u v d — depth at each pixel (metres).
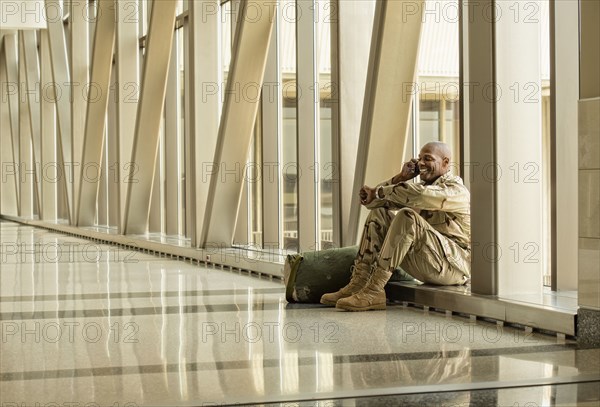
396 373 4.17
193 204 12.22
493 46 6.09
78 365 4.46
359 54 8.19
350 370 4.25
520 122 6.15
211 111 12.22
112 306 7.04
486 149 6.12
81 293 8.03
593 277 4.95
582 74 5.11
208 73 12.16
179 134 15.21
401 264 6.75
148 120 14.58
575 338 5.11
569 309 5.26
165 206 15.50
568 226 6.03
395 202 6.55
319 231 9.88
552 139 5.96
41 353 4.84
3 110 28.75
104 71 17.95
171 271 10.48
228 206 11.42
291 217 10.97
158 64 14.20
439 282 6.63
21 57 25.73
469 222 6.69
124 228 15.49
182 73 15.15
